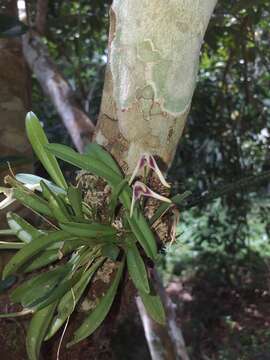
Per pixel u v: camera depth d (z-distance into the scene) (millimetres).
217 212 1864
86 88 1805
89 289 497
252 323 2100
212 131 1676
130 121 439
